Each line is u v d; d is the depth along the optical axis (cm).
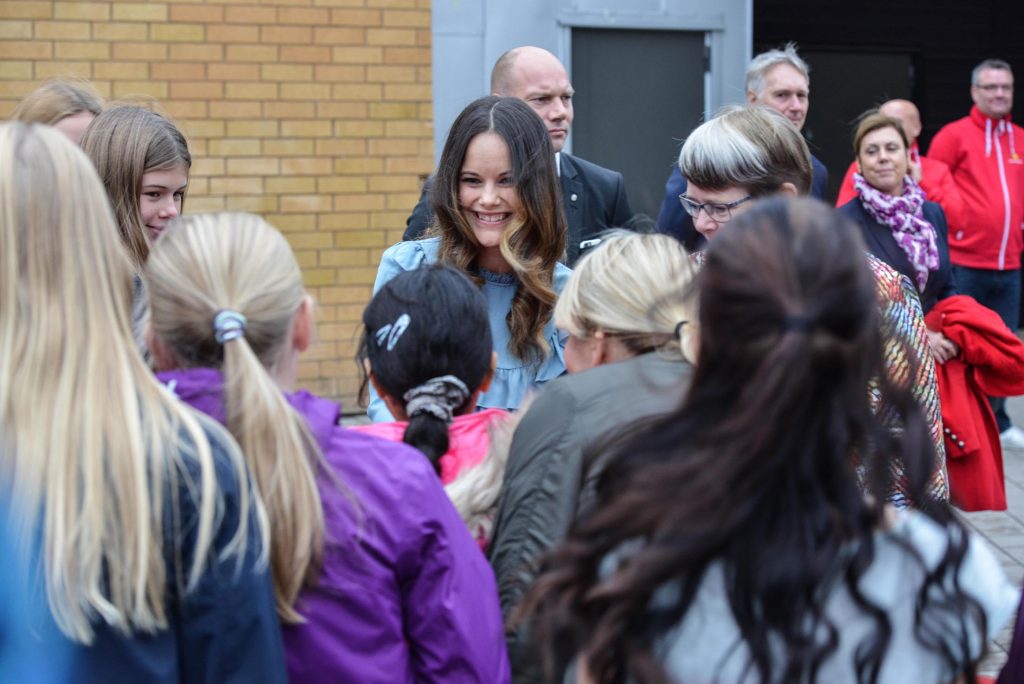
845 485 143
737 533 140
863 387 143
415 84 657
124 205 329
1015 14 934
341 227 657
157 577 165
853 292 140
